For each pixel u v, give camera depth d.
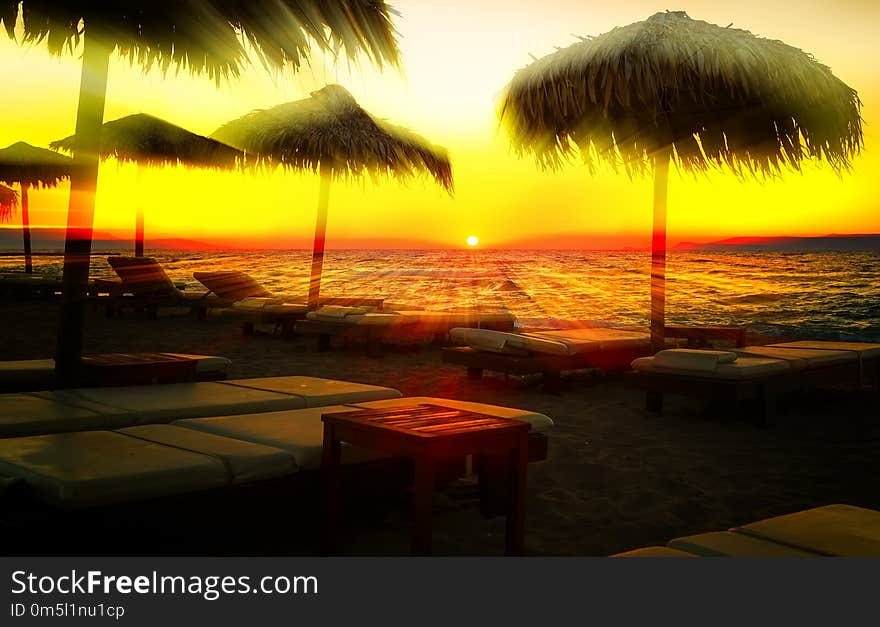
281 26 2.91
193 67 3.28
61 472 1.85
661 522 2.64
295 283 22.16
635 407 4.78
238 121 8.55
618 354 5.51
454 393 5.19
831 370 4.72
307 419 2.62
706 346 7.17
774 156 5.38
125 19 2.99
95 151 3.27
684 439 3.92
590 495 2.93
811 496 2.97
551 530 2.53
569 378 5.66
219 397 3.03
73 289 3.35
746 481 3.17
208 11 2.89
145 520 1.91
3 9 2.81
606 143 5.34
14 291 12.37
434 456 1.90
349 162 8.16
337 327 6.88
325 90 8.32
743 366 4.21
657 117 5.08
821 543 1.55
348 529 2.48
